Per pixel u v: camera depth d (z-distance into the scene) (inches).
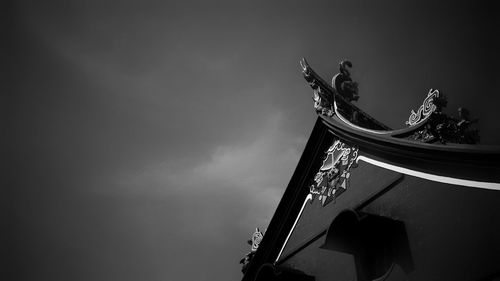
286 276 478.0
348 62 567.8
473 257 331.0
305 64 565.9
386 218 396.2
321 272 473.1
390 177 430.9
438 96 397.4
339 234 414.6
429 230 371.9
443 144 370.3
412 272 371.9
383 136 439.5
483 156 338.0
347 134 492.7
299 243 524.7
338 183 498.9
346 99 542.3
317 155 542.3
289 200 562.9
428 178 388.8
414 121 416.8
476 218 339.3
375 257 421.7
